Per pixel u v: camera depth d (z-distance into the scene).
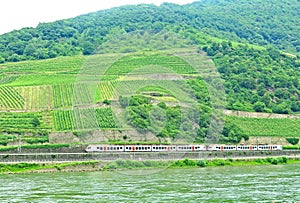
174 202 121.06
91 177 160.38
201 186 144.25
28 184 152.00
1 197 128.88
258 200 124.12
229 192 134.50
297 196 129.50
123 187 140.62
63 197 128.00
